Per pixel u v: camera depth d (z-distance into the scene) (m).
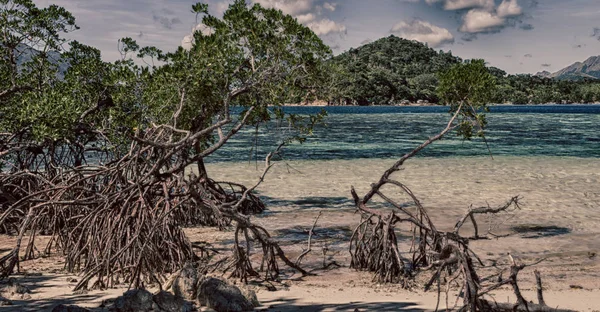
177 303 6.92
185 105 11.04
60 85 14.41
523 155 30.81
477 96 10.02
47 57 15.09
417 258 10.60
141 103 12.17
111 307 6.92
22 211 13.72
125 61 14.34
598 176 22.62
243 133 48.62
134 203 9.92
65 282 9.25
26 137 14.59
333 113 129.12
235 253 9.61
